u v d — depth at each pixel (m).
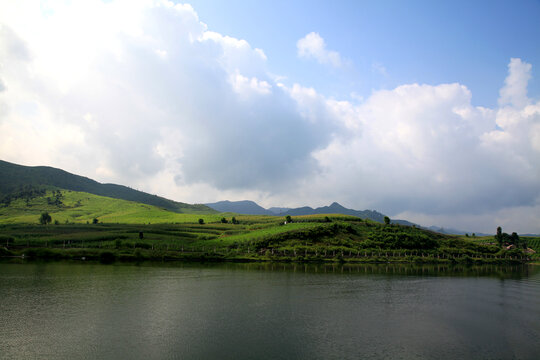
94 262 79.38
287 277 64.38
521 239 168.25
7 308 36.56
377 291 53.41
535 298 51.69
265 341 29.34
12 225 145.25
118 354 25.61
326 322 35.50
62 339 28.28
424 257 109.19
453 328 35.06
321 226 117.75
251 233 123.75
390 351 28.14
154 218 191.62
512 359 27.34
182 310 38.16
